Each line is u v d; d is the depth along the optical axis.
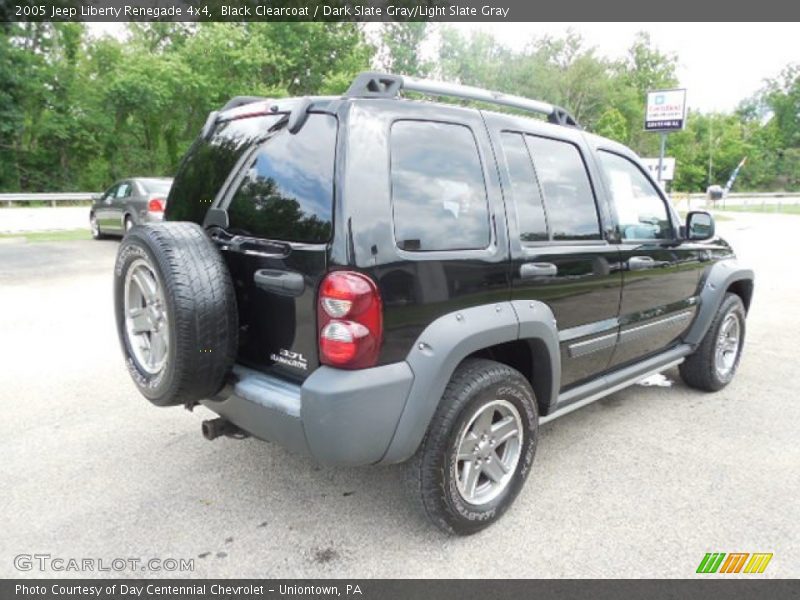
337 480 3.33
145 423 4.05
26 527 2.85
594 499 3.14
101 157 30.58
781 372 5.28
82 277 9.37
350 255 2.29
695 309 4.38
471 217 2.73
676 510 3.03
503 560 2.64
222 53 26.36
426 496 2.62
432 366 2.46
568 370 3.33
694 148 66.81
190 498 3.12
